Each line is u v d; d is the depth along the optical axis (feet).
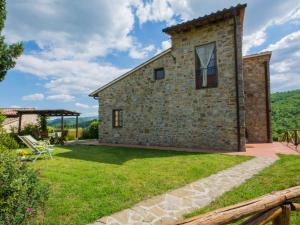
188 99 35.68
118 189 14.29
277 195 6.40
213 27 33.53
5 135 25.08
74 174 18.57
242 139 30.45
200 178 17.06
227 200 12.60
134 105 42.42
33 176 9.70
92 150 35.19
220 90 32.58
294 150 29.96
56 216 10.56
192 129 35.12
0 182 8.04
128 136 43.19
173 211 11.39
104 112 47.11
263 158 24.27
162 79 38.78
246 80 43.93
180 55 36.81
